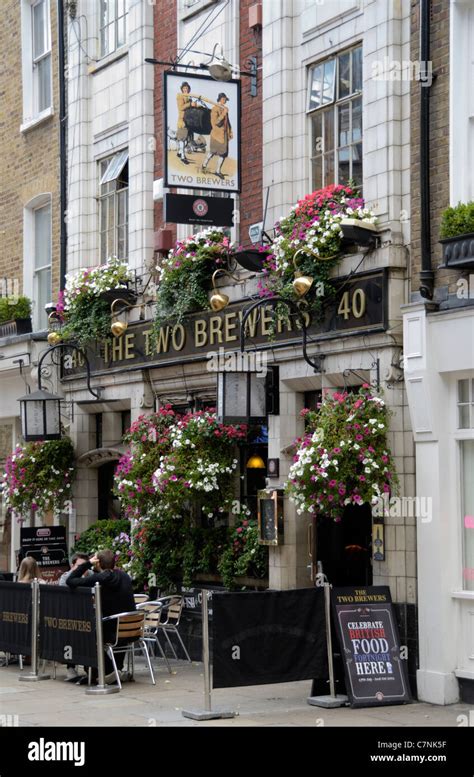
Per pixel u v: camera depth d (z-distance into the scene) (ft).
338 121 45.37
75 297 58.54
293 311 44.39
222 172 47.62
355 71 44.62
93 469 60.95
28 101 68.13
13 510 61.21
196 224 47.91
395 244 40.70
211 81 47.55
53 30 65.67
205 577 50.98
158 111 56.80
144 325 54.80
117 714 37.50
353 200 42.57
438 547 38.63
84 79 62.59
